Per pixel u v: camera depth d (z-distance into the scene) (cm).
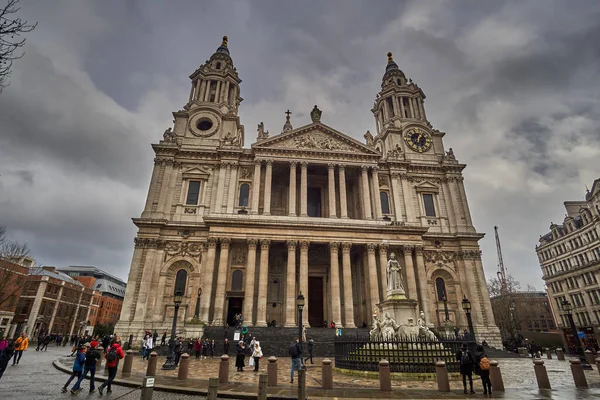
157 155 5097
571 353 5744
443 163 5647
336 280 4347
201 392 1459
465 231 5231
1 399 1265
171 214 4822
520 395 1410
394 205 5278
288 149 5131
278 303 4688
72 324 8569
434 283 4938
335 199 5347
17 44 1148
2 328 6588
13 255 5938
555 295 8656
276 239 4444
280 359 3084
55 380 1739
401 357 1925
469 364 1491
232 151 5150
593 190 7350
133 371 2072
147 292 4259
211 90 6091
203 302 4053
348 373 1992
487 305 4797
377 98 6994
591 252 7625
